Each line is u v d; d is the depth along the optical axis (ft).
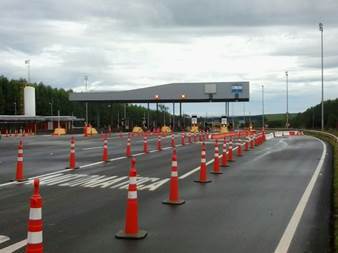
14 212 33.60
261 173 57.36
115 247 24.91
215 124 282.97
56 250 24.31
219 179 51.83
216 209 35.06
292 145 118.01
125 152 88.74
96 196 40.24
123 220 31.17
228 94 217.36
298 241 26.17
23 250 24.29
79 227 29.27
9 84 355.97
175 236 27.22
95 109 404.36
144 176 53.26
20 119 240.32
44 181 48.85
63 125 287.28
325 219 31.63
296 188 45.24
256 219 31.68
